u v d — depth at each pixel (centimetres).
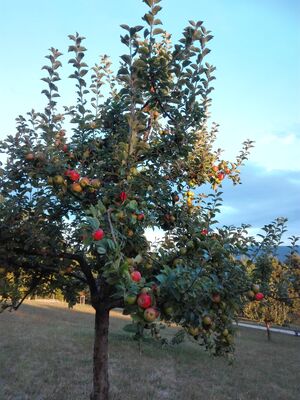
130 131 376
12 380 836
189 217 490
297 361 1480
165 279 286
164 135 469
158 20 360
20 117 485
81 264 493
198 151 593
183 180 527
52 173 412
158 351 1306
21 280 540
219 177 589
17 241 454
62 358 1077
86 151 454
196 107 425
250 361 1373
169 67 390
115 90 562
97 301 499
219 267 369
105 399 509
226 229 464
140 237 381
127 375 967
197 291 310
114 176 455
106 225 293
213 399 843
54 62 434
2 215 430
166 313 295
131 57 368
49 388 796
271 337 2314
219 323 379
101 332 517
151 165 458
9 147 477
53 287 541
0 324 1673
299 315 2748
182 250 378
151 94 389
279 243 495
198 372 1095
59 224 478
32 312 2397
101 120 482
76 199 434
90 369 973
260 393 945
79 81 444
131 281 259
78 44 435
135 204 335
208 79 418
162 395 830
